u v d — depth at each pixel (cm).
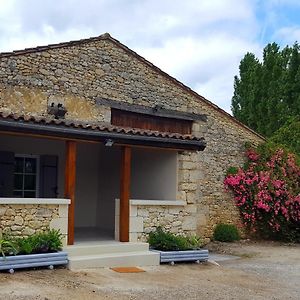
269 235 1553
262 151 1565
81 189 1300
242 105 2753
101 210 1303
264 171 1531
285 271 1010
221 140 1511
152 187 1177
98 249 938
